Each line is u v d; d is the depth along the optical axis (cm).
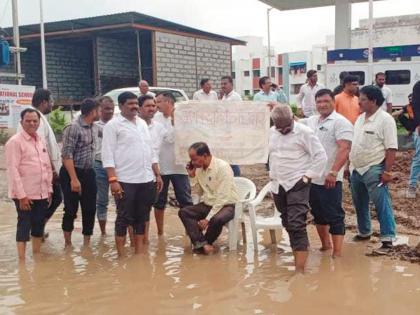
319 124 598
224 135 707
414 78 1797
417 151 888
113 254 623
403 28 3319
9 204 941
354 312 430
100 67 2666
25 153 593
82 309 447
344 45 2473
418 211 813
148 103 664
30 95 1557
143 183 611
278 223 629
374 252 594
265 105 706
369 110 608
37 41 2706
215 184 624
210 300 462
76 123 655
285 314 427
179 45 2552
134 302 461
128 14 2309
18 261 595
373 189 606
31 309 448
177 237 702
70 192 656
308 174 543
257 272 541
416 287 486
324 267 552
